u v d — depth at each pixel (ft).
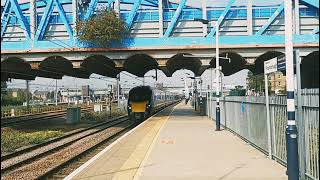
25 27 130.11
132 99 166.91
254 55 128.36
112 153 56.85
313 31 126.93
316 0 125.90
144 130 92.73
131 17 130.00
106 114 203.00
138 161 47.65
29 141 90.58
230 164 43.83
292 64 29.96
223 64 161.68
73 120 152.15
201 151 54.80
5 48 130.62
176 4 143.54
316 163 32.63
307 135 34.58
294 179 29.30
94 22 125.90
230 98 85.20
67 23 130.21
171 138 72.95
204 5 129.49
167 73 187.01
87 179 38.60
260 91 281.95
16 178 46.55
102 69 172.65
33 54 131.64
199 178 36.58
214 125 105.91
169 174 38.78
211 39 127.85
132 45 129.49
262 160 46.32
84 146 79.30
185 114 178.70
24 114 219.82
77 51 130.31
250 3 129.08
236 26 131.95
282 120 42.57
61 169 52.16
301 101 35.53
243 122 68.23
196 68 171.83
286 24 30.19
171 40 128.77
